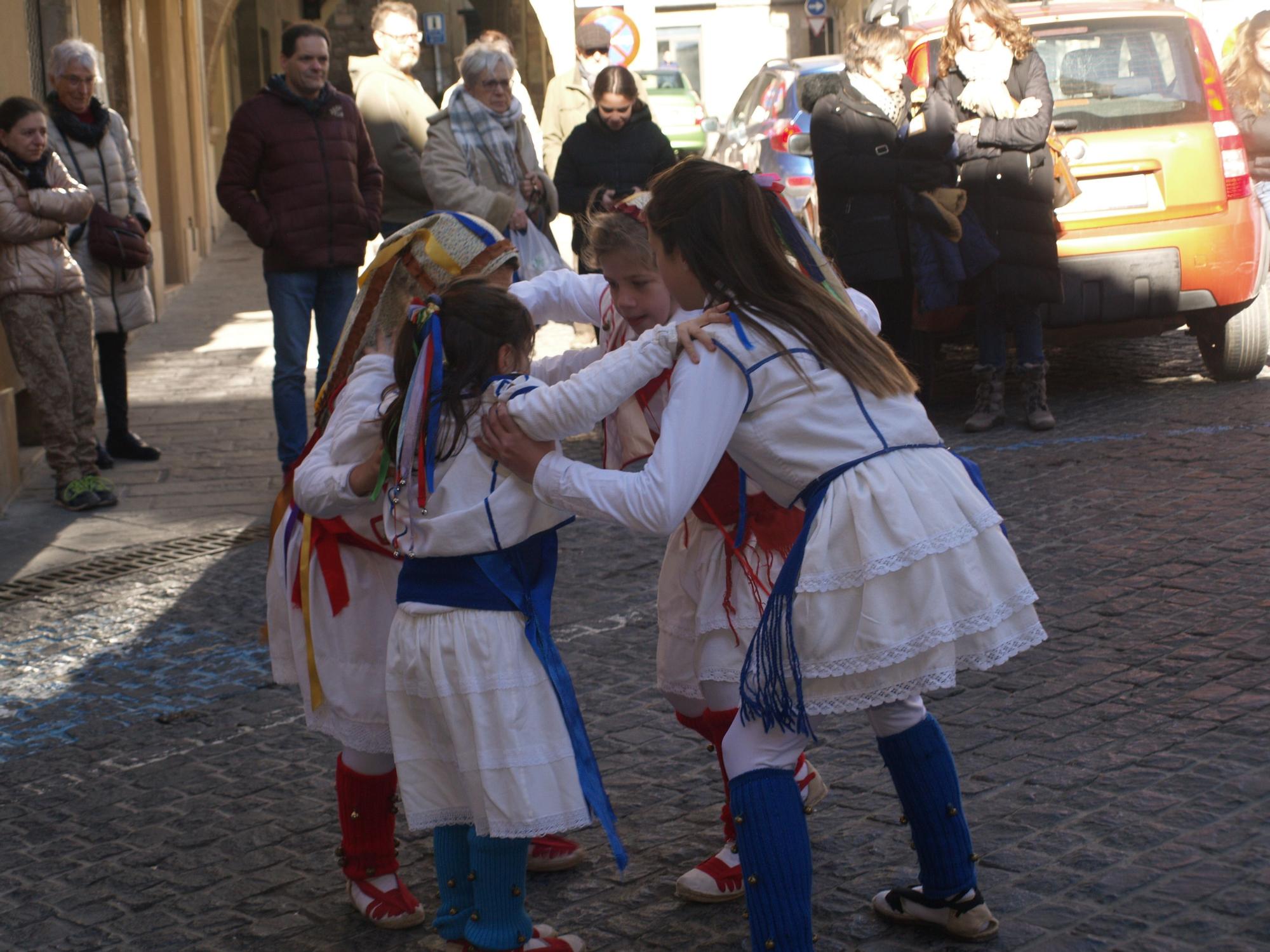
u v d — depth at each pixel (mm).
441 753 2812
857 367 2621
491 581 2703
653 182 2771
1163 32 7758
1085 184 7539
